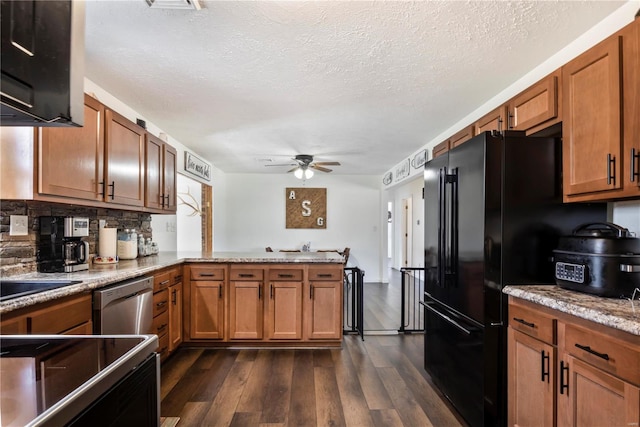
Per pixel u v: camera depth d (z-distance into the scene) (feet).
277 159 18.80
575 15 5.91
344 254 21.88
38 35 2.73
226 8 5.71
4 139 6.00
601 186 5.17
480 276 6.31
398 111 10.84
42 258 7.38
